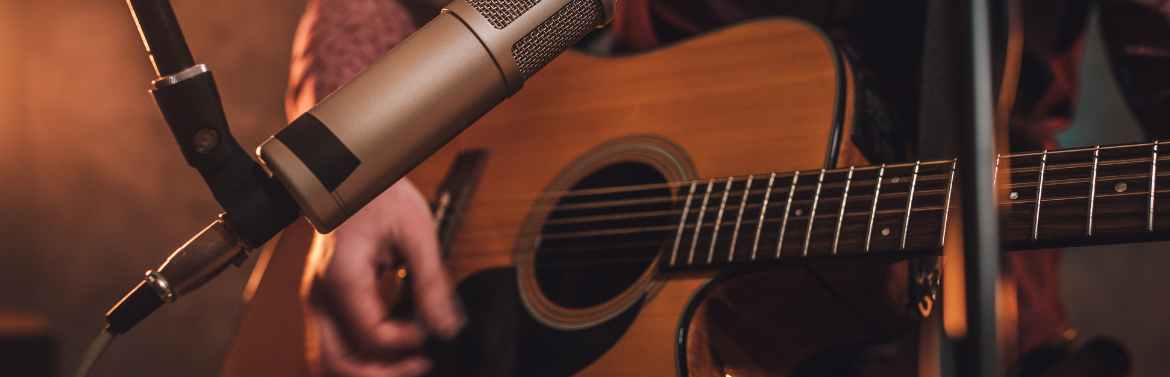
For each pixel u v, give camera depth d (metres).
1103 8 1.48
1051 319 1.57
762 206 1.20
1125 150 1.01
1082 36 1.55
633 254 1.30
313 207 0.82
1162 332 3.20
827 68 1.33
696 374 1.22
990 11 0.72
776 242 1.17
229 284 3.02
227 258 0.88
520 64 0.85
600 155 1.43
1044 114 1.57
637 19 1.67
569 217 1.38
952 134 0.73
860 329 1.29
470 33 0.84
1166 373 3.17
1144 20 1.42
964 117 0.71
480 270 1.40
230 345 1.53
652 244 1.28
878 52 1.42
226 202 0.85
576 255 1.34
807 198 1.17
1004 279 0.72
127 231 3.16
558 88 1.54
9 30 3.13
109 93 3.18
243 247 0.87
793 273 1.22
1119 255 3.27
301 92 1.64
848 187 1.15
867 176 1.15
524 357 1.31
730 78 1.39
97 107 3.17
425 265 1.38
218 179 0.85
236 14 3.13
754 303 1.26
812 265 1.17
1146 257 3.24
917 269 1.18
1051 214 1.00
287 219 0.86
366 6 1.68
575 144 1.47
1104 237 0.98
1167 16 1.39
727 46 1.43
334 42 1.65
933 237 1.07
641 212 1.33
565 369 1.27
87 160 3.16
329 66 1.62
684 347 1.20
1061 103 1.59
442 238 1.46
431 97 0.83
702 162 1.34
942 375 0.81
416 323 1.38
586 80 1.53
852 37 1.44
